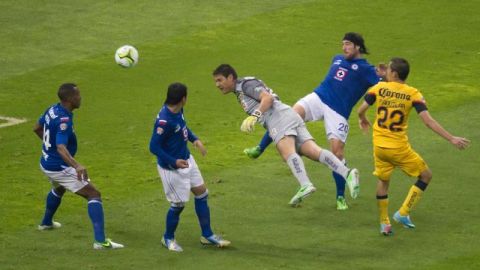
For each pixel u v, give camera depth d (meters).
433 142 52.81
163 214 42.00
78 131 55.12
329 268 35.31
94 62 68.81
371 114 58.91
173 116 36.31
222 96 62.09
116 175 47.50
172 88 36.03
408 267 35.31
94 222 37.47
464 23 78.19
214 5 81.31
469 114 58.25
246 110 39.38
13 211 42.12
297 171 38.59
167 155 36.16
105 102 60.75
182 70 67.31
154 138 36.19
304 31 76.19
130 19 77.56
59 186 38.78
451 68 68.19
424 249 37.38
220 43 73.19
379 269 35.12
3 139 53.72
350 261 36.03
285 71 67.25
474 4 82.69
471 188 45.00
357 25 77.62
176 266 35.59
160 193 44.84
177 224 37.47
